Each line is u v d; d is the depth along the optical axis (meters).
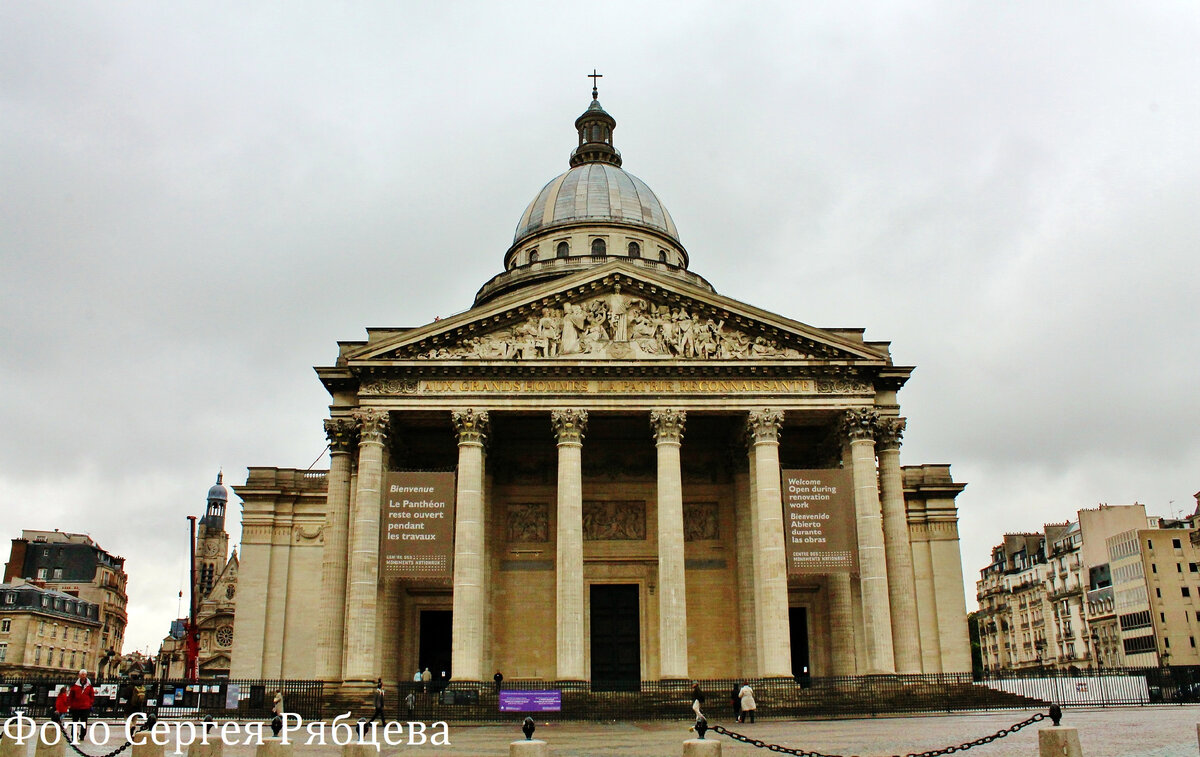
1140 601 141.12
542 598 78.25
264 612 90.56
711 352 70.81
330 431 72.25
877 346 74.88
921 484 94.31
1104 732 41.03
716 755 21.72
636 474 81.19
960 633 90.56
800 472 66.62
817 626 76.94
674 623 65.88
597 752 36.97
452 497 65.44
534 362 69.38
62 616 163.12
